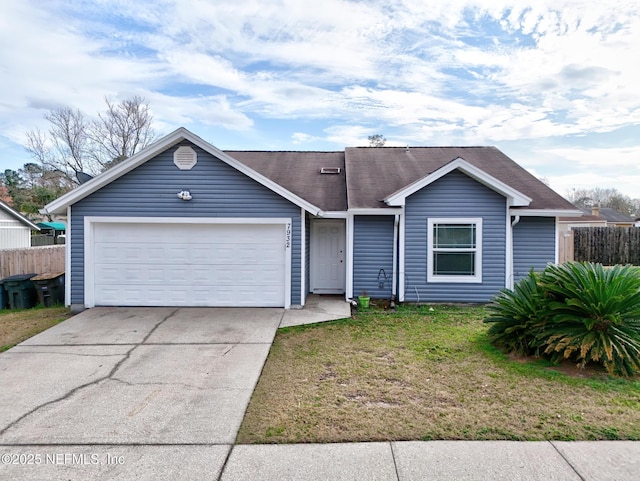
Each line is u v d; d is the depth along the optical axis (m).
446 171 9.29
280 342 6.52
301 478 2.95
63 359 5.70
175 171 8.78
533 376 4.94
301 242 8.88
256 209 8.84
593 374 4.98
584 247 17.12
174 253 8.95
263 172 12.15
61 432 3.66
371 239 9.95
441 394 4.44
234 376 5.05
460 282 9.68
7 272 11.49
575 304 5.17
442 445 3.38
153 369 5.31
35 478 2.99
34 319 8.12
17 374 5.13
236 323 7.65
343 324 7.65
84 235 8.77
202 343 6.45
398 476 2.96
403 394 4.45
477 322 7.83
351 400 4.31
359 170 11.41
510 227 9.55
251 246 8.98
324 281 11.10
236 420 3.87
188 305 9.00
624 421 3.79
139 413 4.03
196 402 4.29
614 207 42.41
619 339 5.03
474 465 3.09
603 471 3.02
